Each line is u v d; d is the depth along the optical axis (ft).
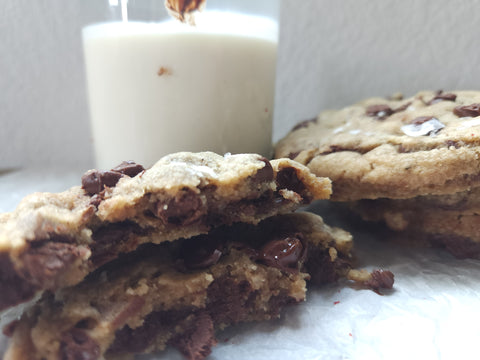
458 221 0.39
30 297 0.27
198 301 0.32
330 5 0.58
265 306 0.33
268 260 0.33
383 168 0.37
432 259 0.39
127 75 0.42
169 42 0.40
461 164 0.35
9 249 0.25
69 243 0.28
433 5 0.54
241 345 0.30
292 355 0.28
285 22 0.60
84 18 0.44
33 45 0.65
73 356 0.27
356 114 0.49
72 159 0.72
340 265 0.36
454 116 0.41
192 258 0.33
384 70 0.58
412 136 0.39
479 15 0.52
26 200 0.31
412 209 0.41
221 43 0.41
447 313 0.31
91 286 0.31
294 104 0.64
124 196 0.30
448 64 0.55
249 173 0.31
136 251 0.34
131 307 0.29
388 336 0.29
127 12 0.40
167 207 0.29
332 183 0.40
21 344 0.27
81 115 0.69
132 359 0.30
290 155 0.45
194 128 0.43
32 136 0.70
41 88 0.68
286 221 0.38
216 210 0.32
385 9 0.56
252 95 0.45
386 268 0.37
